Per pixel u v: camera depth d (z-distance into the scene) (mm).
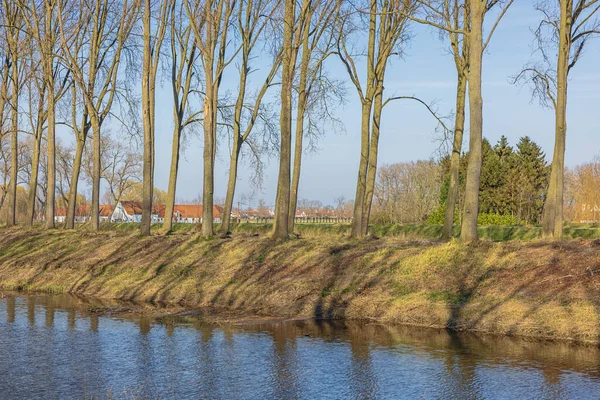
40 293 24141
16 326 17016
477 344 14445
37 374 12148
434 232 33250
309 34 26672
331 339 15219
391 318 17547
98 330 16453
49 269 27297
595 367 12242
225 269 23547
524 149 67375
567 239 21328
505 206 62156
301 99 27000
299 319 18047
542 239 21219
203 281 22828
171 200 31297
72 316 18625
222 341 15078
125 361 13148
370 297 18938
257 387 11258
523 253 19062
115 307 20312
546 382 11305
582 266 17297
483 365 12539
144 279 24156
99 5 33156
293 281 21062
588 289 16047
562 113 21281
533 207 62750
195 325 17188
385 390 10992
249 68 30078
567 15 21109
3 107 40281
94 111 33469
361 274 20578
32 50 34969
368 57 25031
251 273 22703
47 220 36344
